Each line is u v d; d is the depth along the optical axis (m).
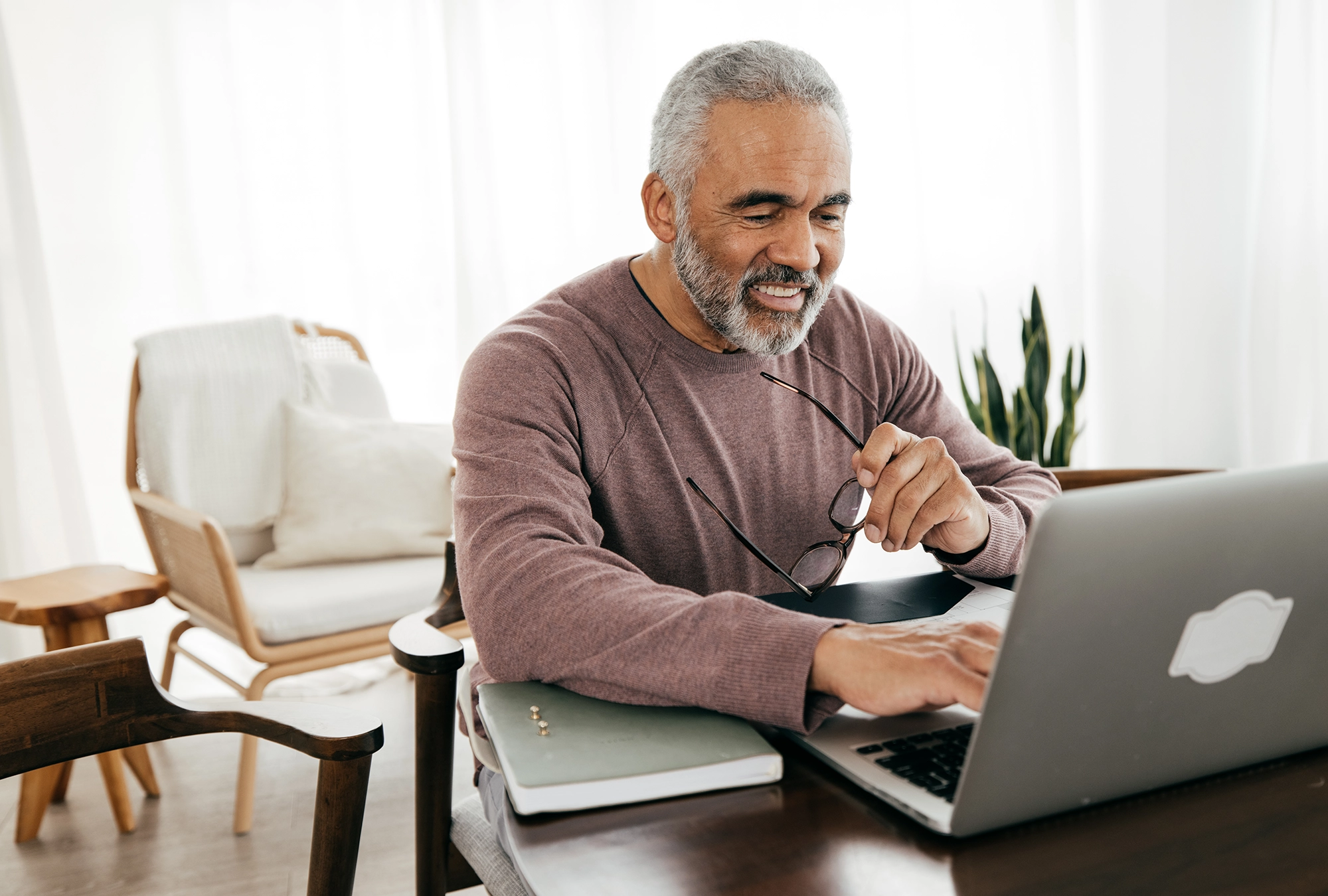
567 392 1.02
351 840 0.72
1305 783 0.57
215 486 2.25
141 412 2.20
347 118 2.86
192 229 2.76
